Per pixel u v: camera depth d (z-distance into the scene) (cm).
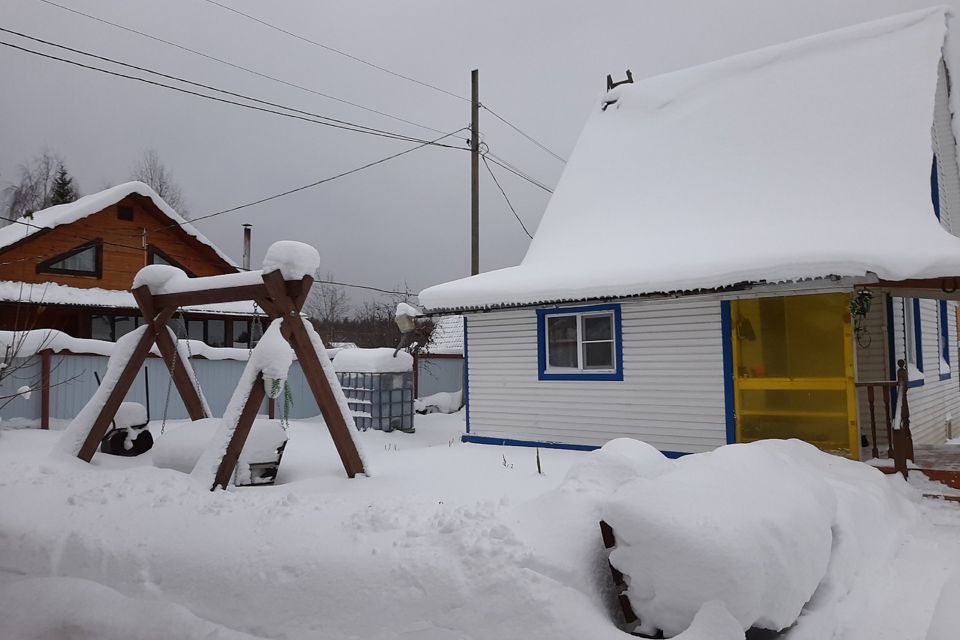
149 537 480
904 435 748
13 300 1680
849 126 1033
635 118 1351
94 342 1181
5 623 441
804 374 923
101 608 429
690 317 934
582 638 320
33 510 542
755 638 356
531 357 1083
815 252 763
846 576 450
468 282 1127
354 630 365
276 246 687
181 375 828
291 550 423
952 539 582
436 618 353
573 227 1218
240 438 670
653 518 337
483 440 1127
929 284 734
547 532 386
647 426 965
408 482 687
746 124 1152
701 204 1078
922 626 403
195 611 413
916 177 918
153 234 2084
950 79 1120
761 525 350
